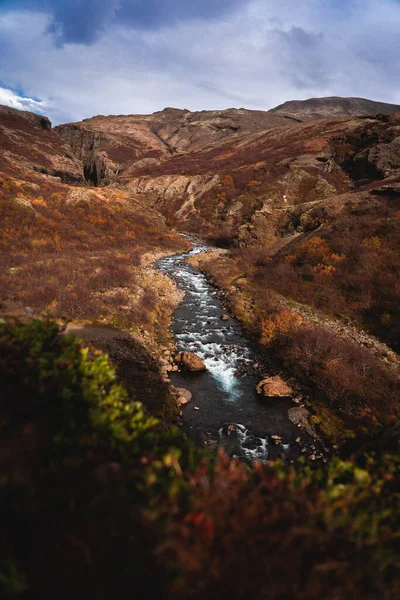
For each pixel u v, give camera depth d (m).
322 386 10.34
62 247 25.36
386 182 29.11
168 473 2.05
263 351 13.30
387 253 18.62
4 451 2.04
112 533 1.63
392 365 11.46
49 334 3.12
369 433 3.70
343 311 16.08
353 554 1.62
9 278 15.95
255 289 20.36
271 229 32.53
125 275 19.34
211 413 9.45
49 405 2.52
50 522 1.69
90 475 1.96
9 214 26.05
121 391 2.88
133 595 1.43
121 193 42.44
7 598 1.31
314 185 42.53
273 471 2.15
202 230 44.12
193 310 17.78
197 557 1.45
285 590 1.42
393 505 2.12
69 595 1.41
